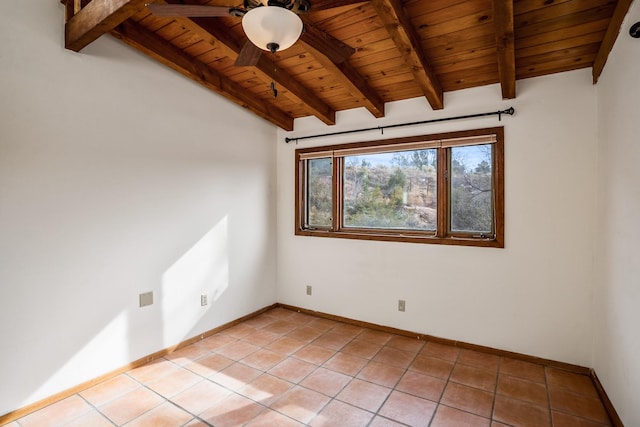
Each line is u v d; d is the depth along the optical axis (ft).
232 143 12.28
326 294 13.23
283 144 14.30
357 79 10.02
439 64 9.23
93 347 8.42
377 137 12.01
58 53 7.73
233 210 12.35
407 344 10.83
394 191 11.97
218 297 11.79
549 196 9.21
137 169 9.34
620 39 6.81
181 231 10.52
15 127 7.09
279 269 14.55
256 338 11.31
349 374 8.96
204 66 10.50
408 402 7.72
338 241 12.87
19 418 7.13
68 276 7.96
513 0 6.78
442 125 10.76
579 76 8.84
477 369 9.19
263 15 5.23
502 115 9.78
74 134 8.03
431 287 10.98
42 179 7.50
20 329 7.21
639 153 5.92
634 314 6.12
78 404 7.63
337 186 13.11
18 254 7.16
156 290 9.83
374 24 8.07
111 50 8.75
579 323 8.95
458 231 10.77
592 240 8.75
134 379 8.70
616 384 6.98
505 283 9.84
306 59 9.86
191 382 8.56
